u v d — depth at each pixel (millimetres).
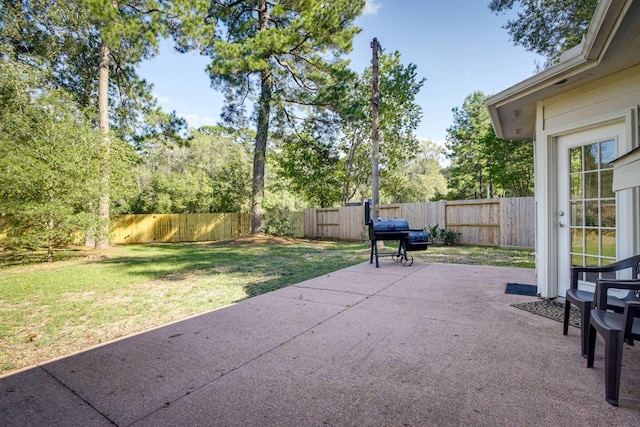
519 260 7320
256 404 1816
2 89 9227
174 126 13781
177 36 11602
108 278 6020
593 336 2174
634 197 3143
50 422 1699
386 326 3020
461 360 2303
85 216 8664
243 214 17047
